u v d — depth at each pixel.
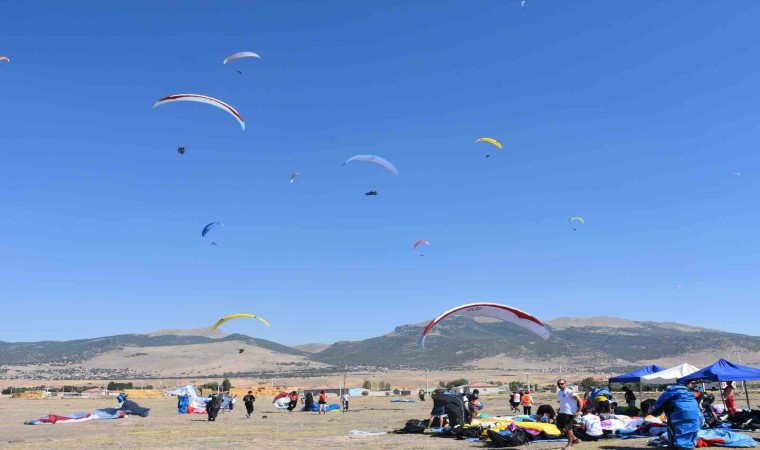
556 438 20.66
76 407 59.59
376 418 37.75
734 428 22.58
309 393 48.56
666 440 18.41
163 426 31.28
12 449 21.03
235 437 24.59
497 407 51.31
